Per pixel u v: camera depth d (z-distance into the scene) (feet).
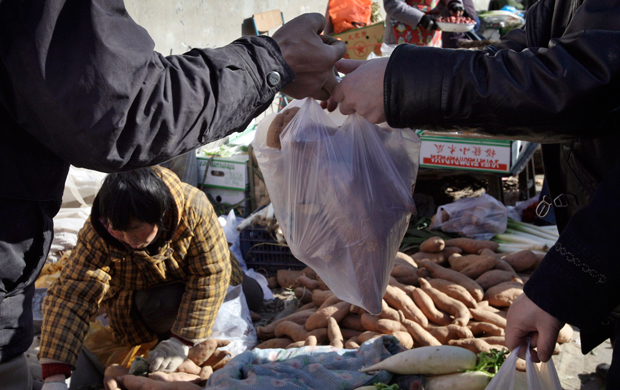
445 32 16.49
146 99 3.13
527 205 12.58
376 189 4.90
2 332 3.99
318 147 4.87
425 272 9.01
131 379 6.48
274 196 5.35
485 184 14.43
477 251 10.07
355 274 5.03
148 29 12.87
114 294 7.76
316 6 20.29
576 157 4.20
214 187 12.82
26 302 4.17
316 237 5.00
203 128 3.46
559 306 3.46
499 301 8.39
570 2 3.99
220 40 15.37
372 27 15.69
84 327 6.63
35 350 7.22
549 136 3.68
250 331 8.25
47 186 3.72
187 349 7.23
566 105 3.37
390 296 8.01
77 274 6.73
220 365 7.28
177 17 13.67
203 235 7.18
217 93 3.42
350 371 6.18
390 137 5.17
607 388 3.51
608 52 3.26
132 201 5.79
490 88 3.60
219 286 7.36
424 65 3.84
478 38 16.89
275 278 10.74
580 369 7.51
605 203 3.33
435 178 13.02
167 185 6.74
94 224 6.46
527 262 9.53
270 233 10.56
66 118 2.99
